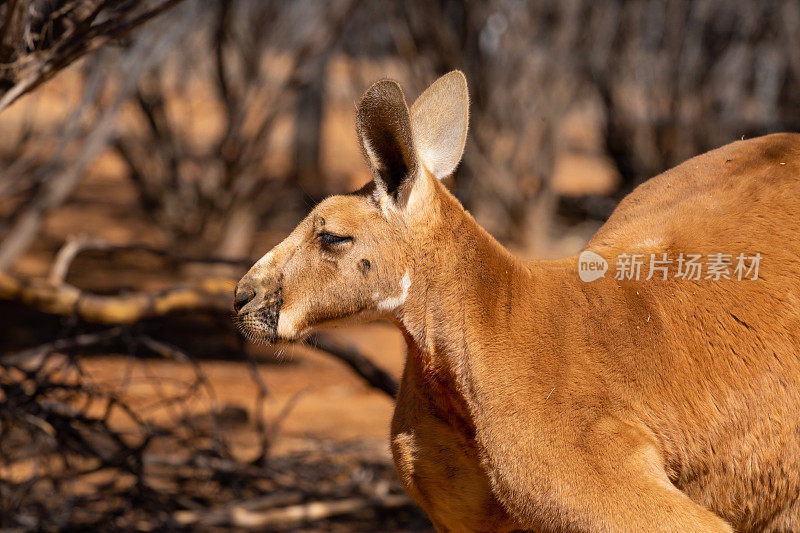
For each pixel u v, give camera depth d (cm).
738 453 429
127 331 837
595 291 445
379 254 446
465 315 443
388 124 434
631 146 2289
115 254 1892
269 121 1781
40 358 872
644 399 427
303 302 449
